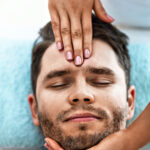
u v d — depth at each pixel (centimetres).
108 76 84
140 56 110
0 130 104
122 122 85
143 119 75
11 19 119
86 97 79
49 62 86
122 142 75
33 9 121
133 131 75
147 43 113
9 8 120
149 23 119
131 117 97
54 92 84
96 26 89
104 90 83
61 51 85
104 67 83
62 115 81
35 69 95
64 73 83
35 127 105
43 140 103
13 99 107
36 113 100
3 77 108
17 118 105
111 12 119
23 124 105
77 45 81
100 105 81
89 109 80
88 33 82
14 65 109
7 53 110
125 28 119
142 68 109
